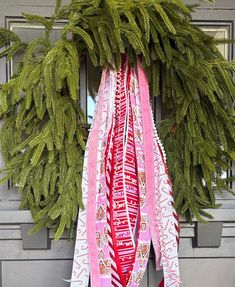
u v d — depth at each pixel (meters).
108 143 1.18
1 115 1.22
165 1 1.10
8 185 1.37
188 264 1.39
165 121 1.26
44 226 1.21
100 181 1.17
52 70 1.05
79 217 1.17
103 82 1.20
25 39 1.37
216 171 1.25
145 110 1.19
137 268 1.17
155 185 1.20
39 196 1.17
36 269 1.35
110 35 1.05
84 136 1.22
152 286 1.37
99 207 1.17
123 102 1.20
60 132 1.08
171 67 1.14
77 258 1.17
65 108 1.12
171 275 1.20
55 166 1.16
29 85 1.06
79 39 1.15
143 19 1.06
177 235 1.22
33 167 1.15
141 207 1.19
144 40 1.08
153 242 1.20
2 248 1.33
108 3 1.04
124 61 1.20
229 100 1.19
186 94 1.15
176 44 1.13
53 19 1.17
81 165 1.18
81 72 1.36
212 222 1.34
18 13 1.36
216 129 1.21
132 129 1.20
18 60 1.35
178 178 1.24
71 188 1.15
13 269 1.35
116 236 1.16
